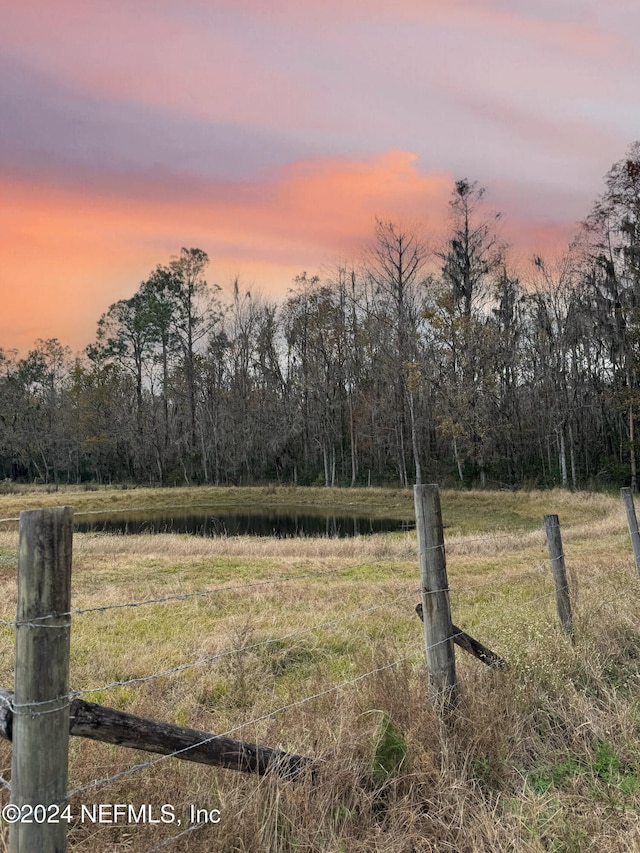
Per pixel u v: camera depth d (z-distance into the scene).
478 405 43.16
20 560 2.21
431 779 3.40
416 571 13.43
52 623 2.21
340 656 6.72
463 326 42.56
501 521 31.05
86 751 3.69
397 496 39.62
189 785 3.36
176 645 7.38
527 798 3.38
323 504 39.53
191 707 5.02
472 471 45.09
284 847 3.00
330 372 53.12
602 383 43.56
